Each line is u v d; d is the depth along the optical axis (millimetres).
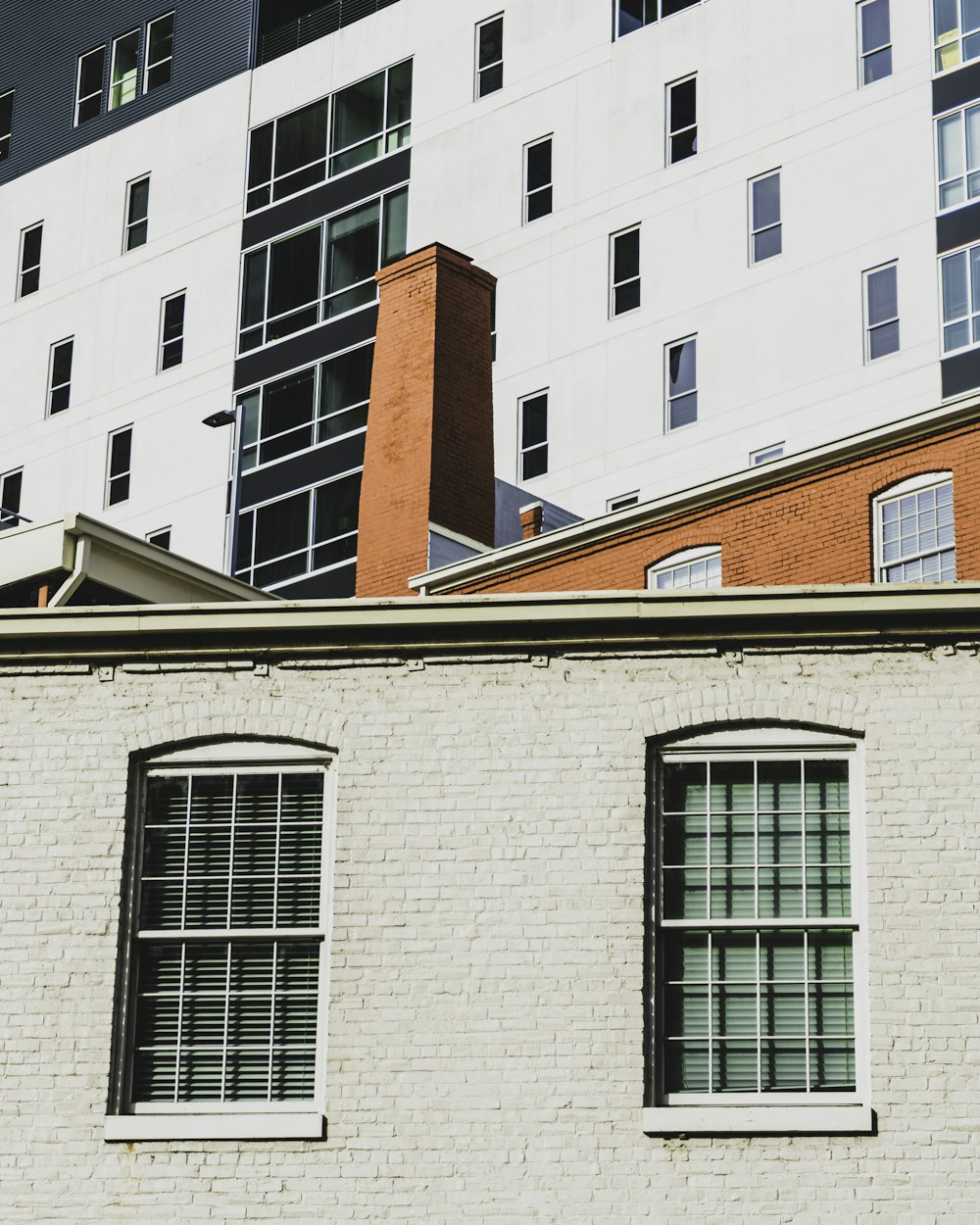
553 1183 17609
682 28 55125
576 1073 17859
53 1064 18344
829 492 30844
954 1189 17219
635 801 18500
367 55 61562
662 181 54156
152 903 18875
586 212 55281
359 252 59531
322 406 58312
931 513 29703
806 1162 17438
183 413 61656
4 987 18578
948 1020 17609
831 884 18281
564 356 54406
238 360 60906
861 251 50125
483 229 57031
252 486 58719
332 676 19141
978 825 18062
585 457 53188
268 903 18766
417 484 37250
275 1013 18531
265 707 19062
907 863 18031
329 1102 18016
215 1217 17828
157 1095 18422
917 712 18391
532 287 55625
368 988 18281
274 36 65000
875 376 48906
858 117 51281
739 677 18656
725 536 31906
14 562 24219
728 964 18250
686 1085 18016
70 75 69438
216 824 19000
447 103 59188
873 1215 17234
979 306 47938
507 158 57312
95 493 63281
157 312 63875
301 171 62000
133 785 19109
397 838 18609
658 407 52438
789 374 50375
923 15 50938
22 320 67125
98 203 66812
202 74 65625
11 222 68812
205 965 18719
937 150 49750
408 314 39062
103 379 64312
